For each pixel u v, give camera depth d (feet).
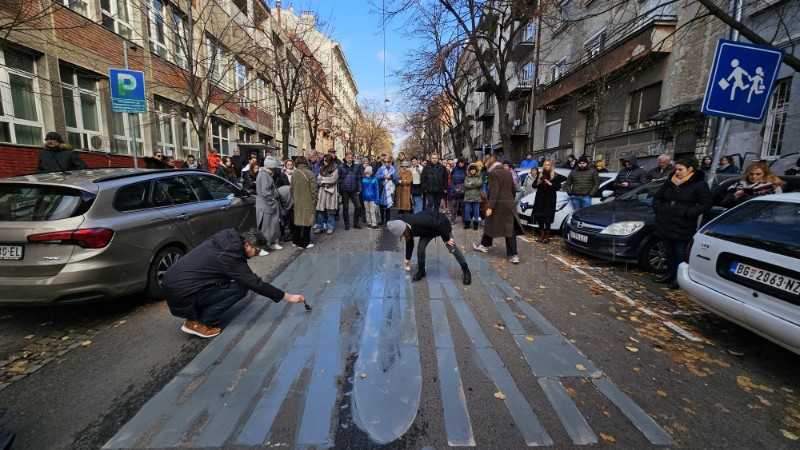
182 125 46.78
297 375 8.85
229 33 44.42
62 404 7.86
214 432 6.97
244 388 8.34
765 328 8.99
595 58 40.27
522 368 9.25
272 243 21.65
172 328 11.51
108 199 12.10
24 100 26.14
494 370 9.12
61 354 9.99
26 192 11.41
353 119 139.95
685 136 34.73
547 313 12.78
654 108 39.37
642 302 14.02
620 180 26.55
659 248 17.67
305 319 12.00
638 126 42.01
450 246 15.44
